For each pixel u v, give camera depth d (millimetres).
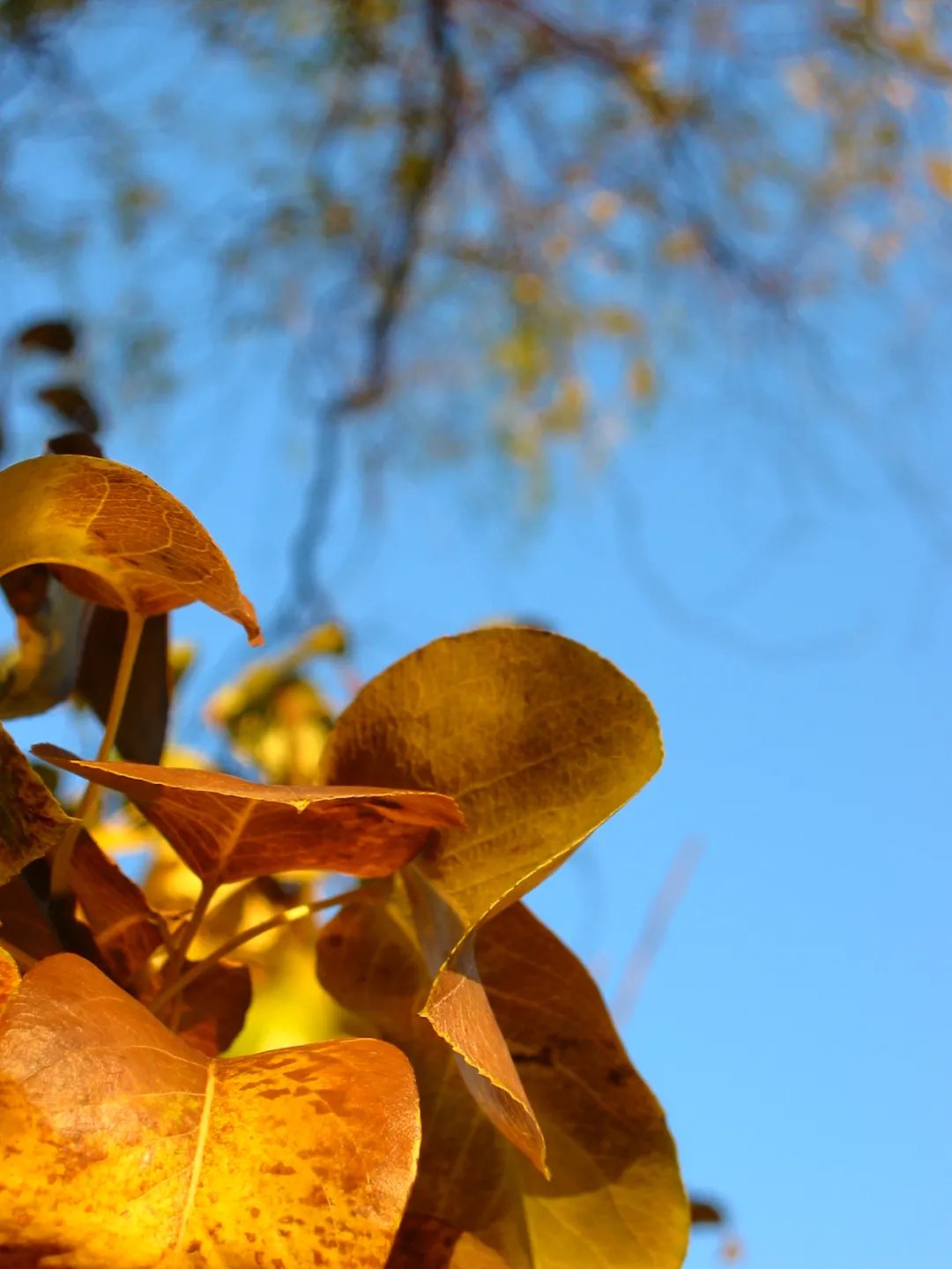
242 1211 365
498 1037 402
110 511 414
